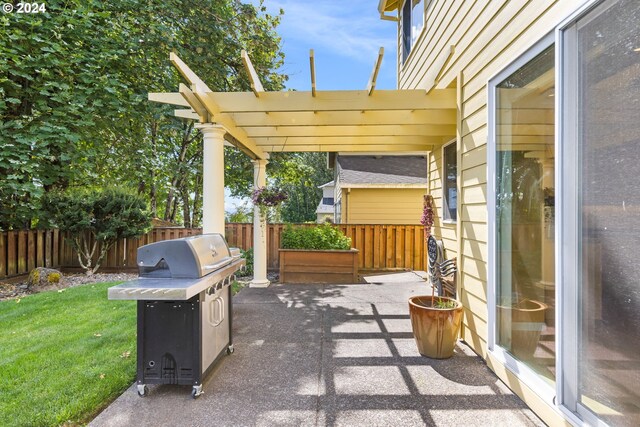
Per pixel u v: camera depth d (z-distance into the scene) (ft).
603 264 5.61
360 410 7.44
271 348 10.89
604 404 5.58
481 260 10.14
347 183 32.73
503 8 8.95
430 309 9.91
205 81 28.35
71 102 20.34
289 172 38.73
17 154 18.56
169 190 33.76
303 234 22.57
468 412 7.38
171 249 8.03
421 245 27.32
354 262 21.65
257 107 12.55
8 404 7.38
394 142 18.03
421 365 9.66
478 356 10.27
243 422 7.00
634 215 5.06
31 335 11.44
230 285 10.45
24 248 21.33
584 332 6.01
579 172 6.12
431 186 19.90
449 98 12.41
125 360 9.56
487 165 9.68
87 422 6.97
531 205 7.84
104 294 16.96
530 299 7.82
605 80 5.57
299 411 7.40
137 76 24.52
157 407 7.52
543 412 6.97
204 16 27.48
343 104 12.36
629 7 5.15
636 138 5.04
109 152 25.67
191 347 7.91
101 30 21.63
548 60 7.11
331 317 14.15
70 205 21.50
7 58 18.67
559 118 6.47
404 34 24.11
